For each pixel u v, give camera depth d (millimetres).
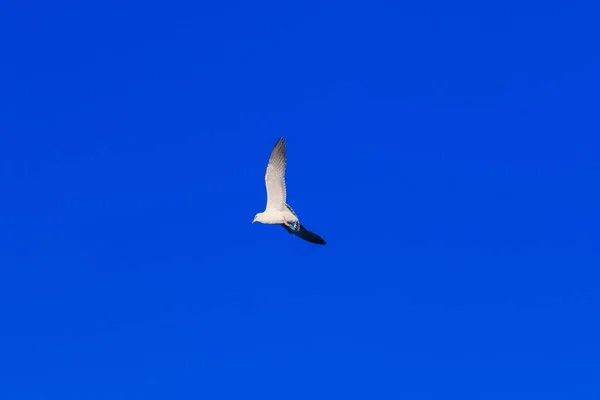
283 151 48656
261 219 48750
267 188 48938
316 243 50219
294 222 48656
